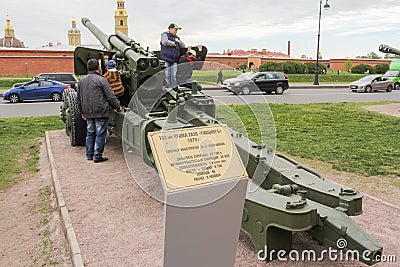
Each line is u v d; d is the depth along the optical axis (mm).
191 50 5176
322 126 9508
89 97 5422
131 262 2951
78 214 3844
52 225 3885
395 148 7000
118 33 6613
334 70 52344
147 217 3770
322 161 6117
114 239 3324
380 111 13031
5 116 11820
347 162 6016
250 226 2982
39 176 5504
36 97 16875
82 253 3084
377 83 23359
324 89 25562
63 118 7598
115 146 6578
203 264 2350
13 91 16562
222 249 2381
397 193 4648
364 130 8969
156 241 3287
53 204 4438
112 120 5699
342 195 2973
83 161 5734
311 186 3158
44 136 8211
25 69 32875
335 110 12914
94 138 5766
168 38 4992
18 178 5418
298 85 28938
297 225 2615
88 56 6680
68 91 7152
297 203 2701
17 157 6500
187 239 2252
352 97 19312
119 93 5535
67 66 34062
